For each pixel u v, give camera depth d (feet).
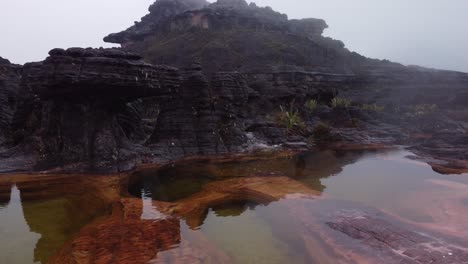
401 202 43.16
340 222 34.78
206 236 32.27
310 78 185.68
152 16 305.73
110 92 58.65
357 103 193.47
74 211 37.99
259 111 142.31
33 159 57.72
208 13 253.24
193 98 83.20
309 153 87.25
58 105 59.67
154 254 27.53
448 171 64.13
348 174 61.16
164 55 215.51
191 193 46.57
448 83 218.59
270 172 61.16
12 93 95.91
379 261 26.35
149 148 72.33
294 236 32.45
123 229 32.40
